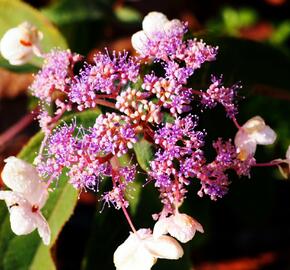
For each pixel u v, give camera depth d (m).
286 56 0.53
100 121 0.41
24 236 0.51
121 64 0.43
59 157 0.41
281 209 0.66
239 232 0.66
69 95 0.43
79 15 0.64
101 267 0.54
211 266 0.66
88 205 0.69
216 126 0.52
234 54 0.52
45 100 0.45
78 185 0.41
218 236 0.66
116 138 0.41
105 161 0.42
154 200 0.51
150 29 0.45
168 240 0.41
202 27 0.72
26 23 0.48
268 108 0.60
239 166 0.44
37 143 0.47
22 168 0.42
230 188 0.59
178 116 0.44
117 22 0.67
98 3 0.65
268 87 0.54
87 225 0.68
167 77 0.43
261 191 0.59
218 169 0.43
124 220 0.53
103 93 0.44
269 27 0.70
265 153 0.59
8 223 0.50
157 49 0.43
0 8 0.54
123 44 0.71
